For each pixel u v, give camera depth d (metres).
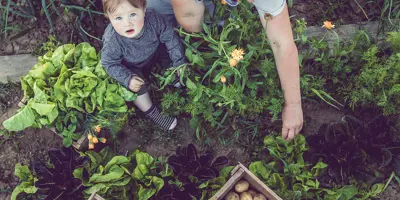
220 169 1.49
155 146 1.52
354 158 1.38
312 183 1.38
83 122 1.44
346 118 1.43
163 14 1.39
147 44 1.33
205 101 1.42
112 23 1.22
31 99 1.41
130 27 1.22
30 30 1.57
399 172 1.41
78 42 1.56
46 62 1.42
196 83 1.43
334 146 1.41
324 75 1.47
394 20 1.50
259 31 1.40
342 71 1.45
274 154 1.42
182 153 1.41
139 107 1.47
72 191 1.38
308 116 1.52
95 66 1.44
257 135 1.49
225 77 1.37
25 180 1.44
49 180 1.38
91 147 1.38
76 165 1.41
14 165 1.51
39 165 1.40
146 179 1.41
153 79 1.52
